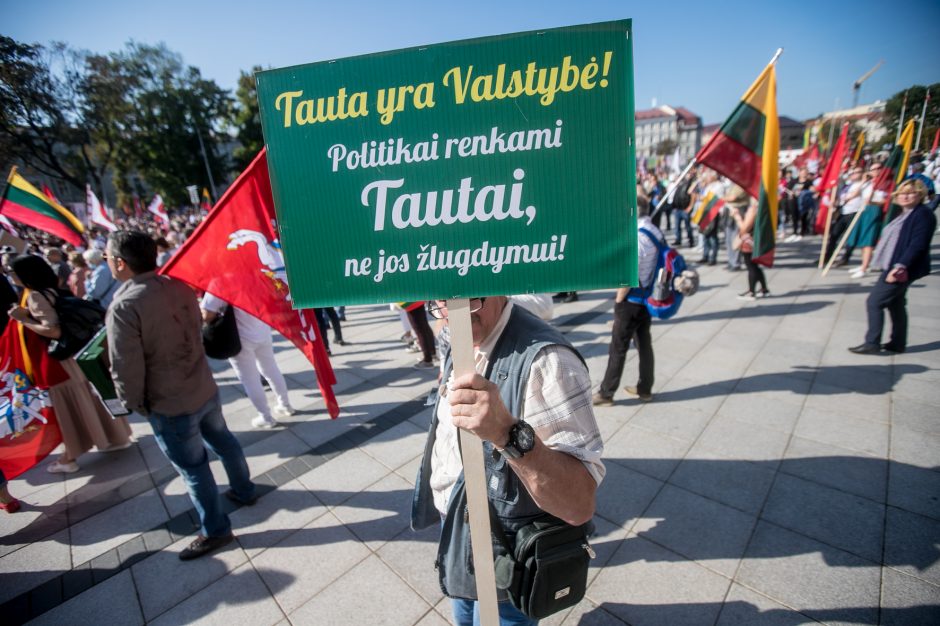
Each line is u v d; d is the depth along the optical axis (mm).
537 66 920
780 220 13320
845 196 8281
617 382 3723
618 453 3131
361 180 995
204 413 2486
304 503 2957
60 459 3562
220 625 2137
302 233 1025
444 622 2062
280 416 4242
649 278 3385
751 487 2695
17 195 5316
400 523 2719
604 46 902
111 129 33500
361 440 3688
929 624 1829
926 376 3863
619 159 925
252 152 40062
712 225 9234
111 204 44750
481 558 1070
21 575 2541
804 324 5434
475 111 948
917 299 6051
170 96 37219
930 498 2484
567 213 954
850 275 7590
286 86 983
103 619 2225
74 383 3490
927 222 3977
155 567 2516
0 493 3068
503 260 982
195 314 2426
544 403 1104
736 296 6875
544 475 978
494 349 1229
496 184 964
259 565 2465
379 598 2209
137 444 3955
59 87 27094
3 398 3201
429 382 4758
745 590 2053
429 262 1001
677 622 1942
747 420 3406
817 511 2465
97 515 3031
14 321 3229
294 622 2115
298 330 2662
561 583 1190
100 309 3465
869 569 2096
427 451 1521
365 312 8195
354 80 966
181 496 3176
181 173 38000
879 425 3201
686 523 2467
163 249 6680
